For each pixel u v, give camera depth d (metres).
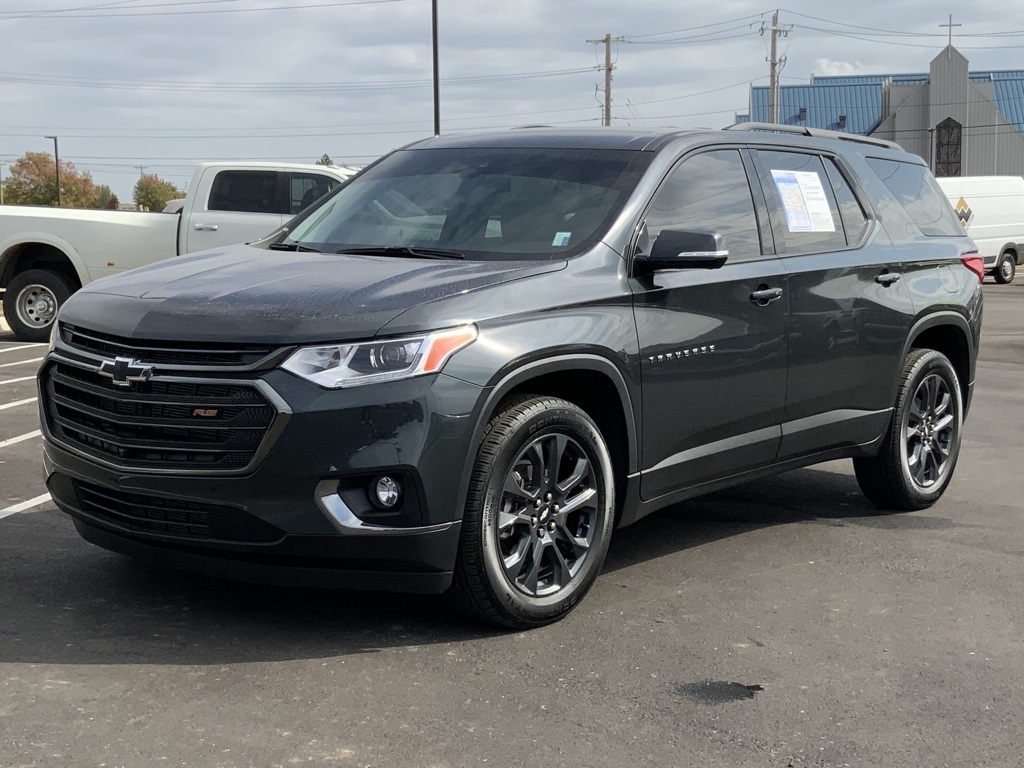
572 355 4.23
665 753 3.29
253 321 3.83
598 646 4.12
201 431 3.82
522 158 5.15
